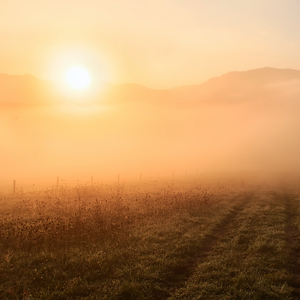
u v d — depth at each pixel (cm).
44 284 686
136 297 625
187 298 628
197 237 1084
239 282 692
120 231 1120
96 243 981
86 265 785
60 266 787
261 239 1052
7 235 1031
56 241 978
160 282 708
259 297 622
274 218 1453
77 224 1121
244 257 880
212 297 624
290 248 970
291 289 652
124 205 1677
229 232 1191
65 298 629
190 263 855
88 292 653
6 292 640
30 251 910
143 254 897
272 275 726
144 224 1277
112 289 659
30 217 1421
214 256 895
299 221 1354
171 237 1083
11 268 777
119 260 827
